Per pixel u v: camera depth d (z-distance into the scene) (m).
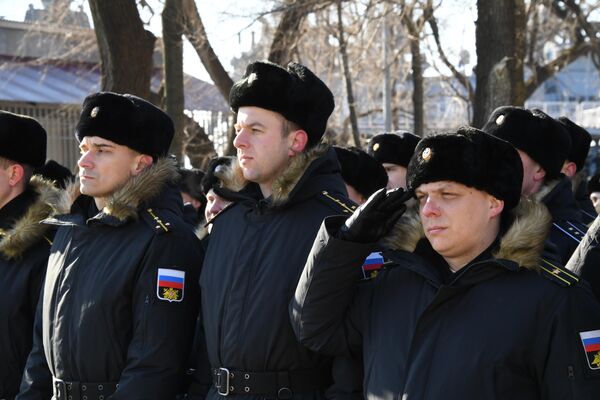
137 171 3.76
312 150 3.42
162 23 9.42
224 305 3.34
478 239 2.82
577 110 25.66
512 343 2.64
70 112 14.23
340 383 3.18
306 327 3.04
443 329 2.74
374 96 19.11
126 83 8.67
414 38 14.43
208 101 14.17
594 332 2.69
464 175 2.75
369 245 2.91
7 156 4.28
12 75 14.84
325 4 12.09
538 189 4.05
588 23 15.21
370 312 3.01
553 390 2.65
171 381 3.47
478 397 2.63
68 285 3.62
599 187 6.01
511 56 9.45
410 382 2.73
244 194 3.52
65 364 3.57
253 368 3.27
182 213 3.86
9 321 4.05
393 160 5.20
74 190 3.87
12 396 4.08
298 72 3.49
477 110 9.60
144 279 3.51
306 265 3.03
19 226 4.11
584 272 3.30
